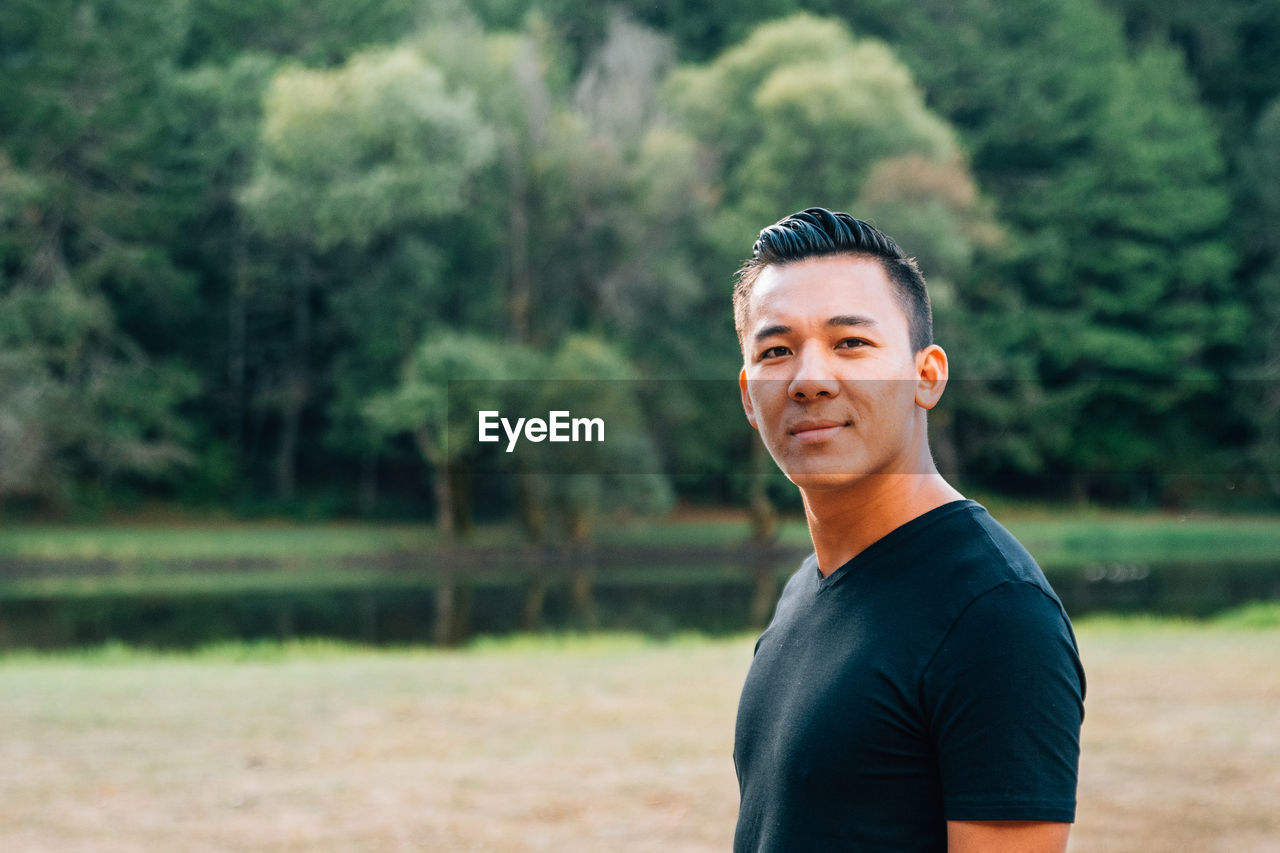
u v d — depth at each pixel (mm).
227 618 20062
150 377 34531
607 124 30281
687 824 5398
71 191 34000
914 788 1343
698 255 30062
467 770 6387
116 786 6148
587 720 7582
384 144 28281
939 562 1392
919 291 1504
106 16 34688
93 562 28234
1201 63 48812
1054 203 40156
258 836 5320
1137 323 40406
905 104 30641
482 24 36031
